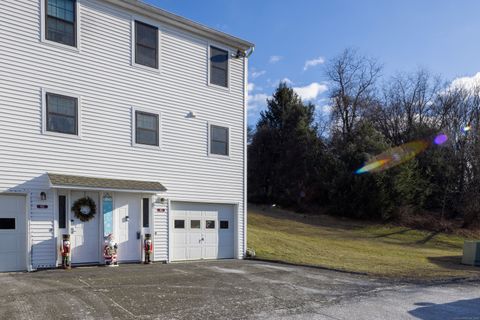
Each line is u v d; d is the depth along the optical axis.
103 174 12.86
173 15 14.64
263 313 7.67
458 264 18.78
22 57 11.55
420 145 38.50
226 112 16.41
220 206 16.17
